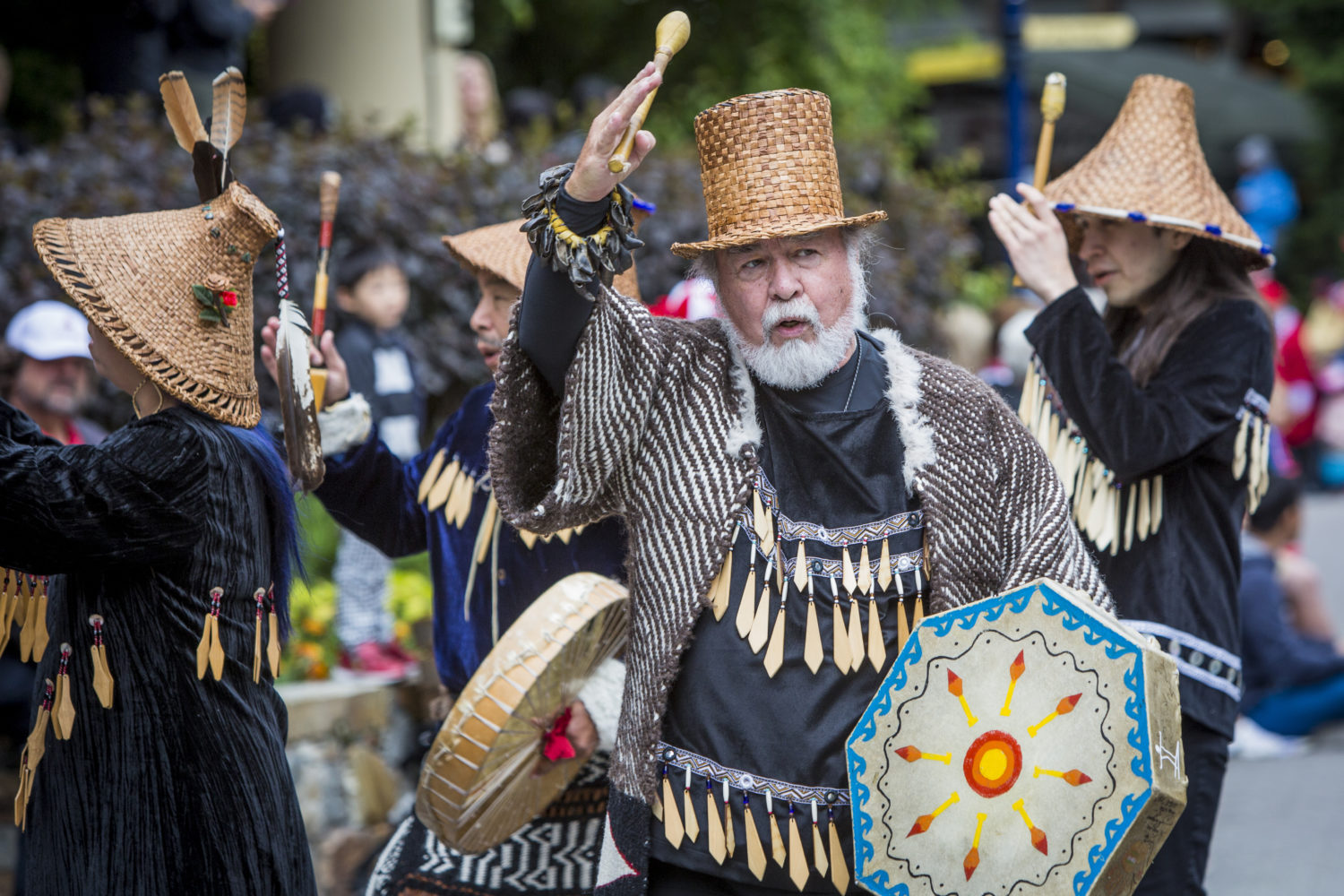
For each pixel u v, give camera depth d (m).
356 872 9.31
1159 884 6.63
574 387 4.96
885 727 4.95
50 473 5.10
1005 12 19.75
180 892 5.23
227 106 5.63
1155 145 7.19
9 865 8.92
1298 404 30.62
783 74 28.06
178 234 5.49
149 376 5.32
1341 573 22.45
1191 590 6.74
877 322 10.55
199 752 5.30
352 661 10.45
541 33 28.45
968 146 29.73
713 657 5.12
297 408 5.77
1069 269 6.88
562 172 4.81
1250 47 57.88
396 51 18.42
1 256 10.23
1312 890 10.19
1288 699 14.58
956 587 5.11
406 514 6.89
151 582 5.31
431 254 12.08
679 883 5.17
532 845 6.66
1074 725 4.76
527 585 6.59
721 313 5.32
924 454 5.18
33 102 19.27
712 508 5.15
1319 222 46.72
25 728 8.85
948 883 4.87
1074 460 6.88
